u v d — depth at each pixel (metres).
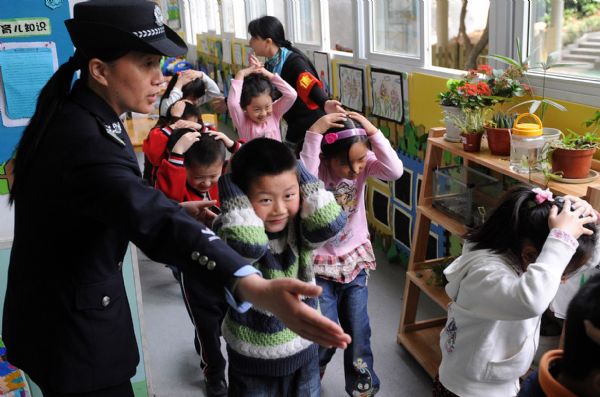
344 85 4.02
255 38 3.54
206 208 1.67
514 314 1.45
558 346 1.96
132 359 1.48
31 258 1.34
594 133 1.97
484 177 2.30
